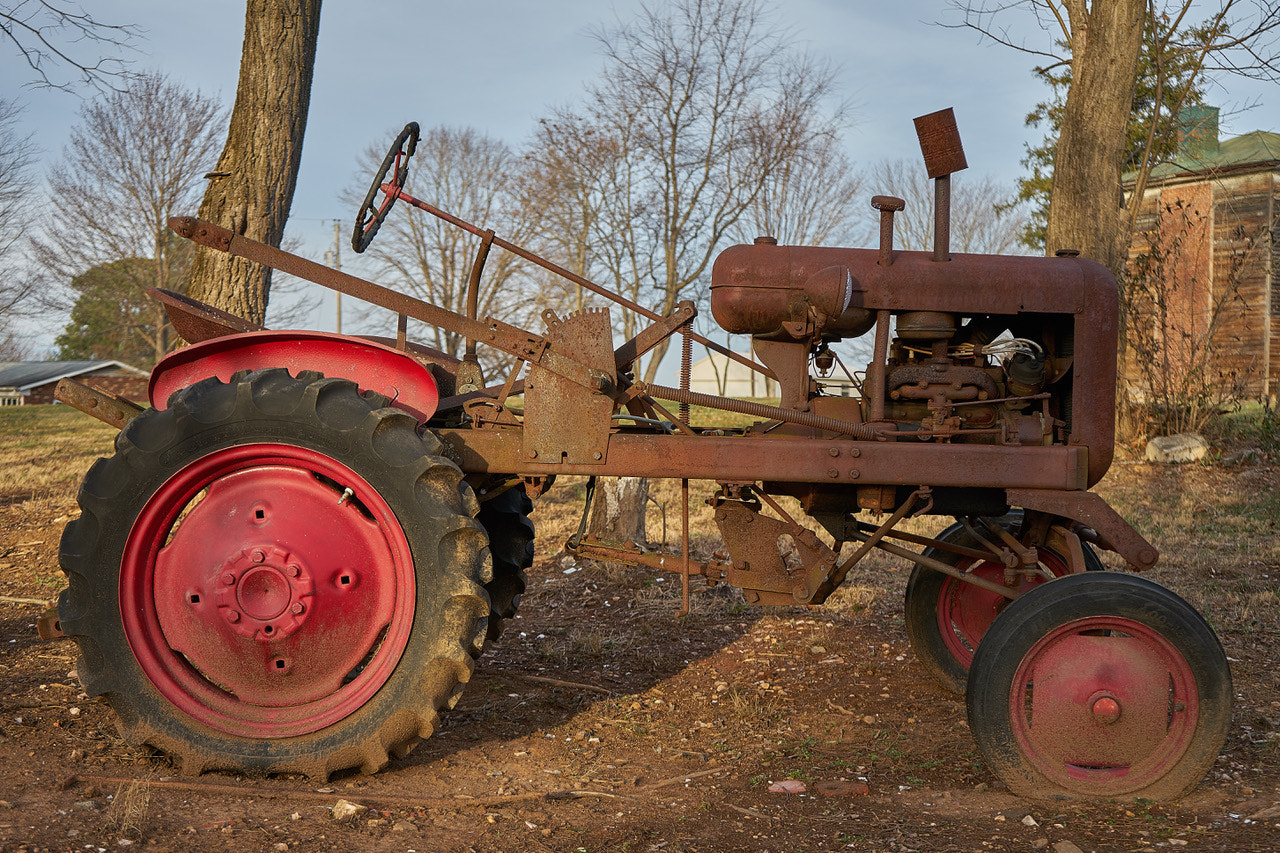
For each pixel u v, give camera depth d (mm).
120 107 32156
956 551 3797
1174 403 11984
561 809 2824
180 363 3238
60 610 2961
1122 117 10797
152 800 2721
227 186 7078
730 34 29859
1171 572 6246
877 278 3371
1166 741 2916
